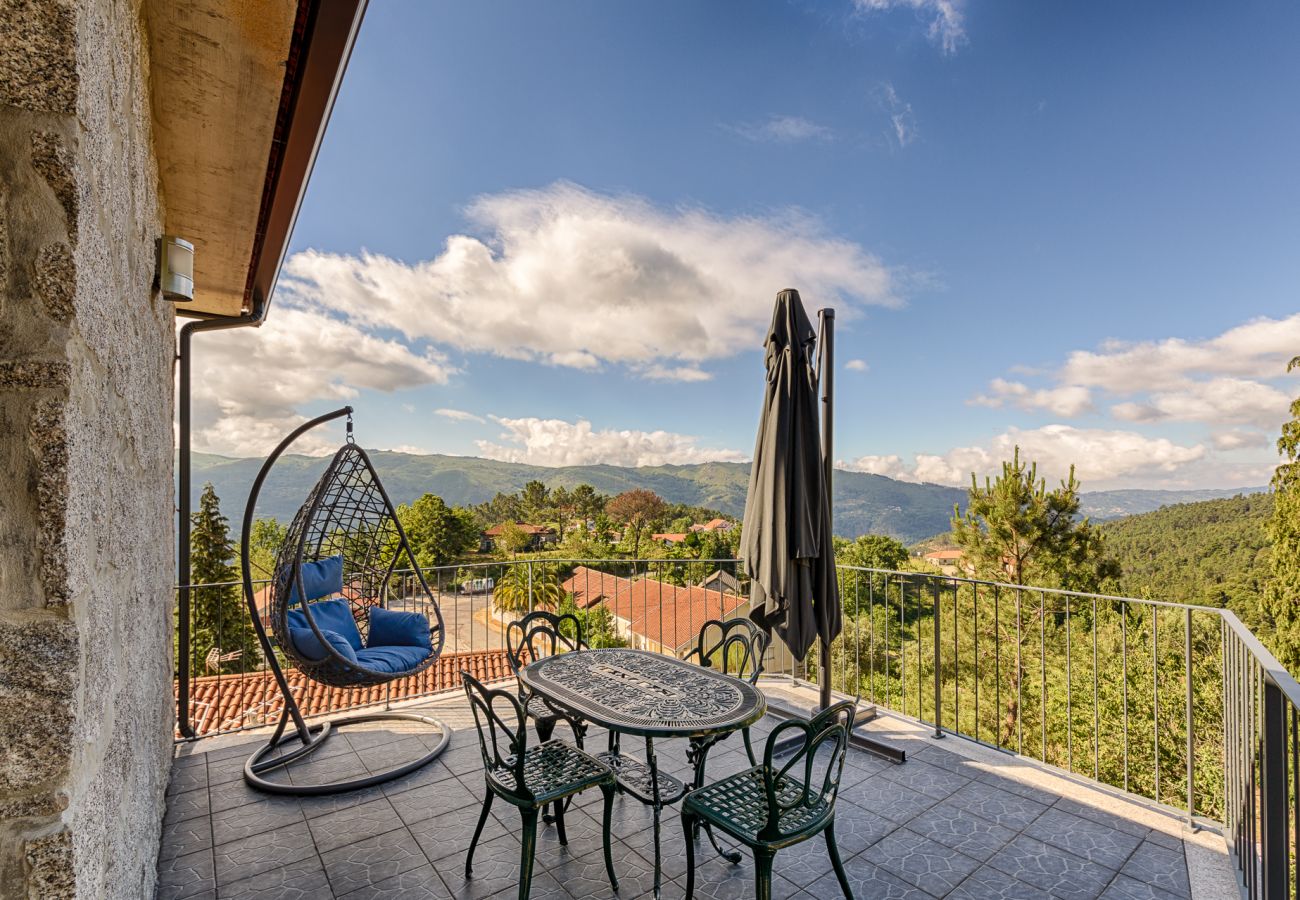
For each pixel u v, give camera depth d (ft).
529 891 7.54
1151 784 35.42
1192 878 7.86
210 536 68.80
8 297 2.94
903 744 11.84
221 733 12.57
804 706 13.85
